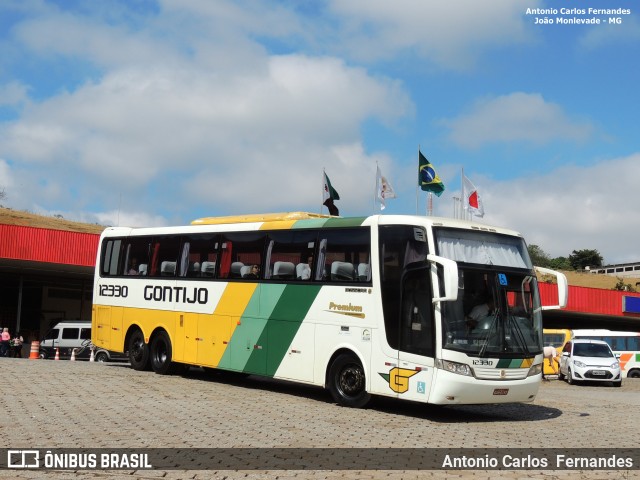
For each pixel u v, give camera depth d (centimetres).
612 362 3177
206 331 1884
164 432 1120
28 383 1712
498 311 1442
